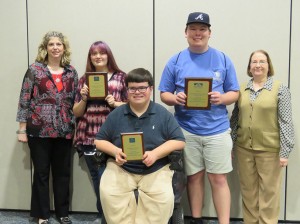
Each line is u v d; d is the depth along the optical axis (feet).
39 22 9.64
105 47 8.77
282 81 9.11
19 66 9.86
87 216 9.97
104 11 9.43
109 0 9.37
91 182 10.00
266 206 8.38
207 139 8.02
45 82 8.82
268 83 8.03
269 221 8.42
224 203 8.30
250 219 8.75
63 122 8.98
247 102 8.16
